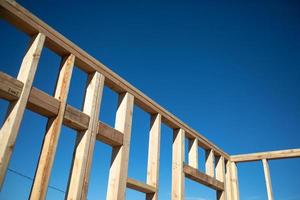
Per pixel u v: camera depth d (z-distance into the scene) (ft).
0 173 5.70
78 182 7.28
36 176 6.60
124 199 8.48
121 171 8.64
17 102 6.35
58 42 7.62
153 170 10.08
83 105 8.36
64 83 7.57
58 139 7.04
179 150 11.46
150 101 10.61
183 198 10.71
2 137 6.12
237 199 14.39
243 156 14.90
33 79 6.76
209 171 13.25
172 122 11.53
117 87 9.52
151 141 10.64
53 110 7.10
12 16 6.76
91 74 8.75
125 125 9.25
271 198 13.17
